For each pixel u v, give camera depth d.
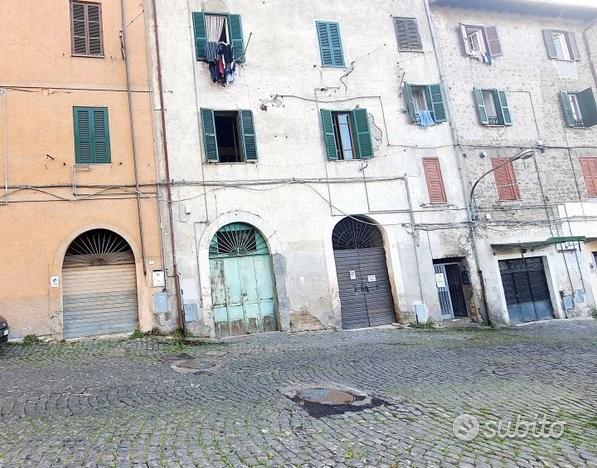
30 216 11.08
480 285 14.73
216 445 4.50
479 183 15.57
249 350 9.95
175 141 12.63
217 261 12.62
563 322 14.96
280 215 13.19
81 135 11.88
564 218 16.45
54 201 11.31
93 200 11.63
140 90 12.63
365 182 14.25
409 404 5.84
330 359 8.77
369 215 14.06
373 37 15.66
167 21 13.39
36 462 4.10
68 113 11.88
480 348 9.89
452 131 15.70
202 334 11.80
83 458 4.18
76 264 11.45
